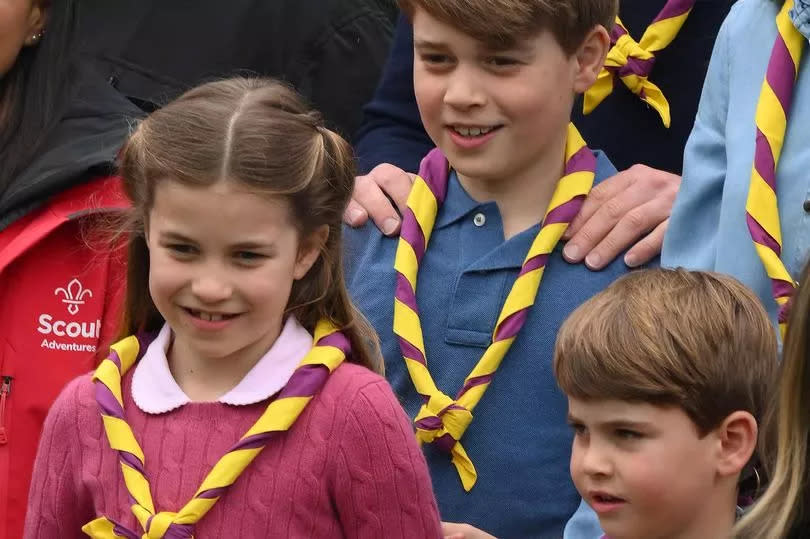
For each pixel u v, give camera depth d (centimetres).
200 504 482
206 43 814
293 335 512
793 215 541
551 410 575
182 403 505
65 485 516
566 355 477
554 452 573
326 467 492
